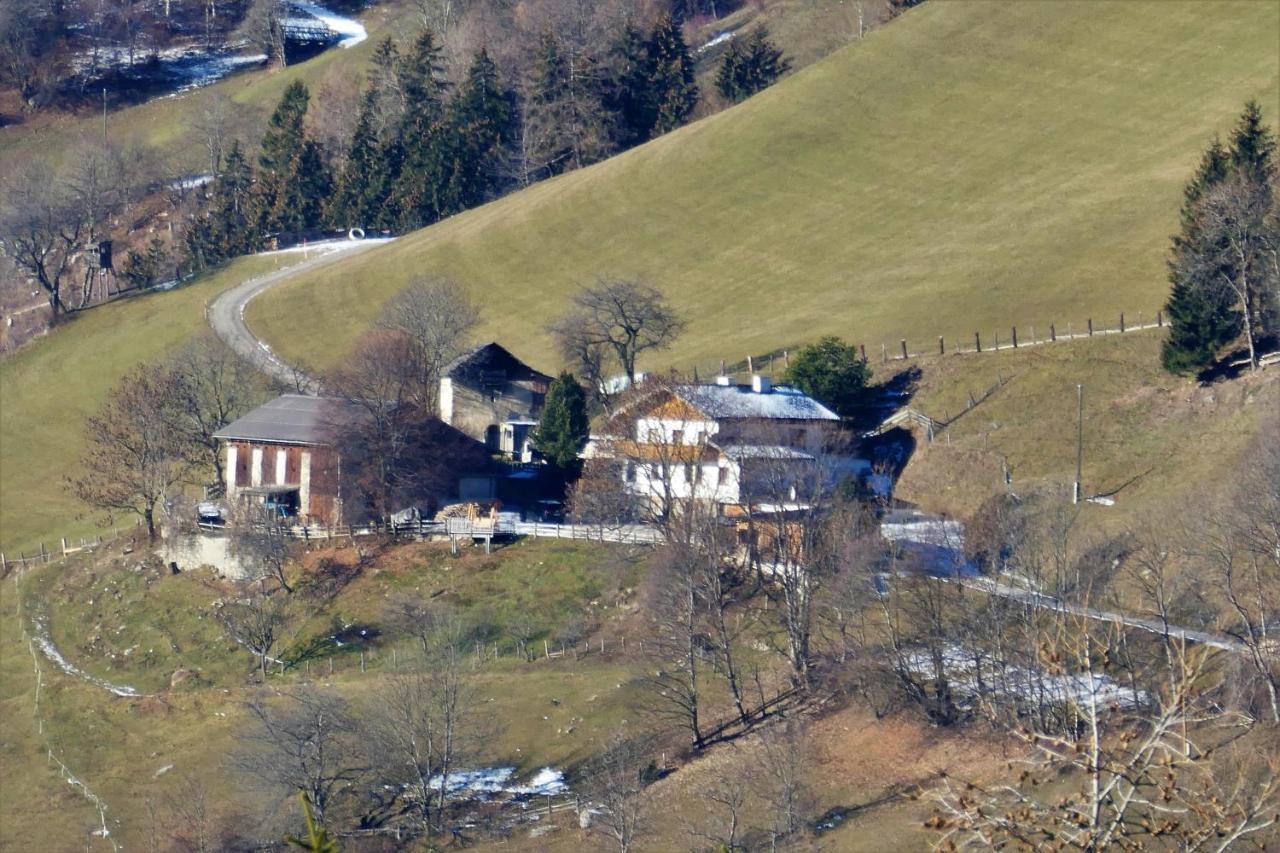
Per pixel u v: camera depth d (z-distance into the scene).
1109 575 159.12
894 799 136.12
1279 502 150.00
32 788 171.88
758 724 157.25
